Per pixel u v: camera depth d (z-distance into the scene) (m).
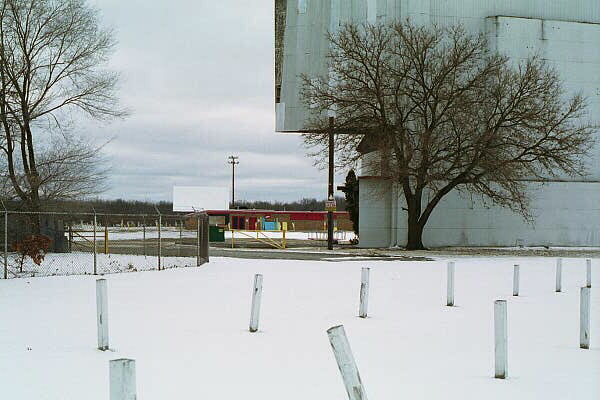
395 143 40.72
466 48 42.53
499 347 8.73
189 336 11.40
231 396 7.55
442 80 40.53
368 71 41.34
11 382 8.10
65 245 35.25
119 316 13.61
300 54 49.97
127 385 4.62
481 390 8.06
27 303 15.62
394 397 7.64
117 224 84.19
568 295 18.62
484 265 30.19
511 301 17.09
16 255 26.98
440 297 17.67
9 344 10.55
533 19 48.44
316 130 43.12
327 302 16.23
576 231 49.22
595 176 49.75
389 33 45.75
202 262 29.62
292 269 26.42
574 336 11.91
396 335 11.79
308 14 49.88
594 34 49.41
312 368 9.03
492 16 47.88
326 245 50.09
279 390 7.84
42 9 34.94
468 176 41.03
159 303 15.73
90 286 19.45
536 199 48.59
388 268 27.62
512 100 40.41
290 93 50.16
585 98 49.09
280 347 10.51
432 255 37.59
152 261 30.30
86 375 8.48
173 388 7.87
